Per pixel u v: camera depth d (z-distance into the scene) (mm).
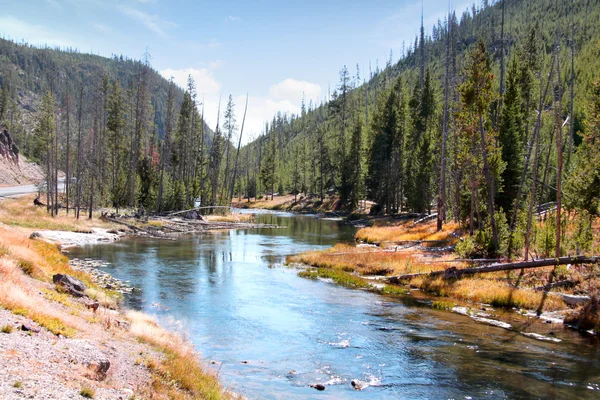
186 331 15609
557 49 42281
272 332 16047
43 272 17375
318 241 46406
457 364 13039
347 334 15984
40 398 6164
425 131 70188
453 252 33031
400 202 79625
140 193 68750
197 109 80375
